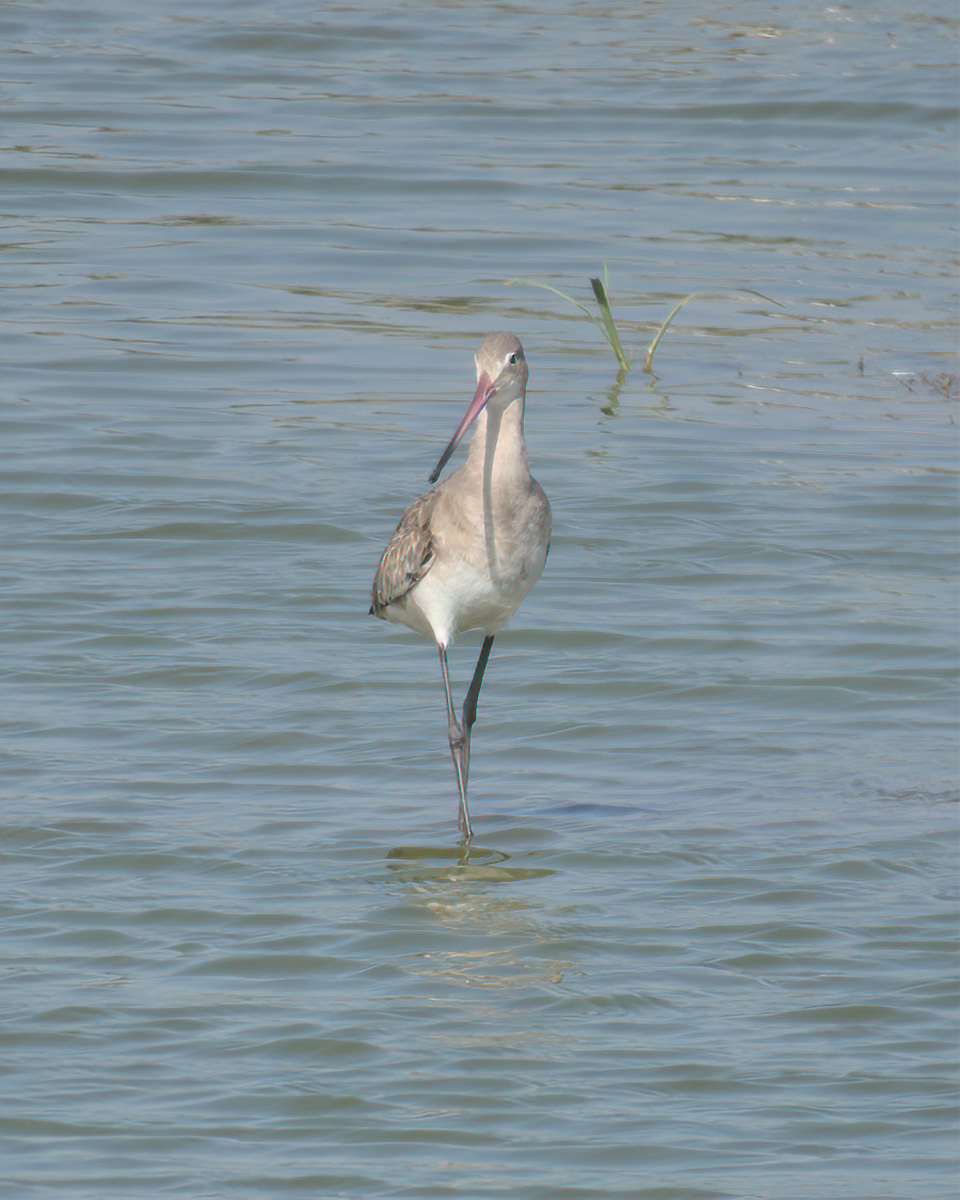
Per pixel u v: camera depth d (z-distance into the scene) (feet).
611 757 42.50
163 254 85.30
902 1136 26.50
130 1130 26.61
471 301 80.79
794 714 44.68
